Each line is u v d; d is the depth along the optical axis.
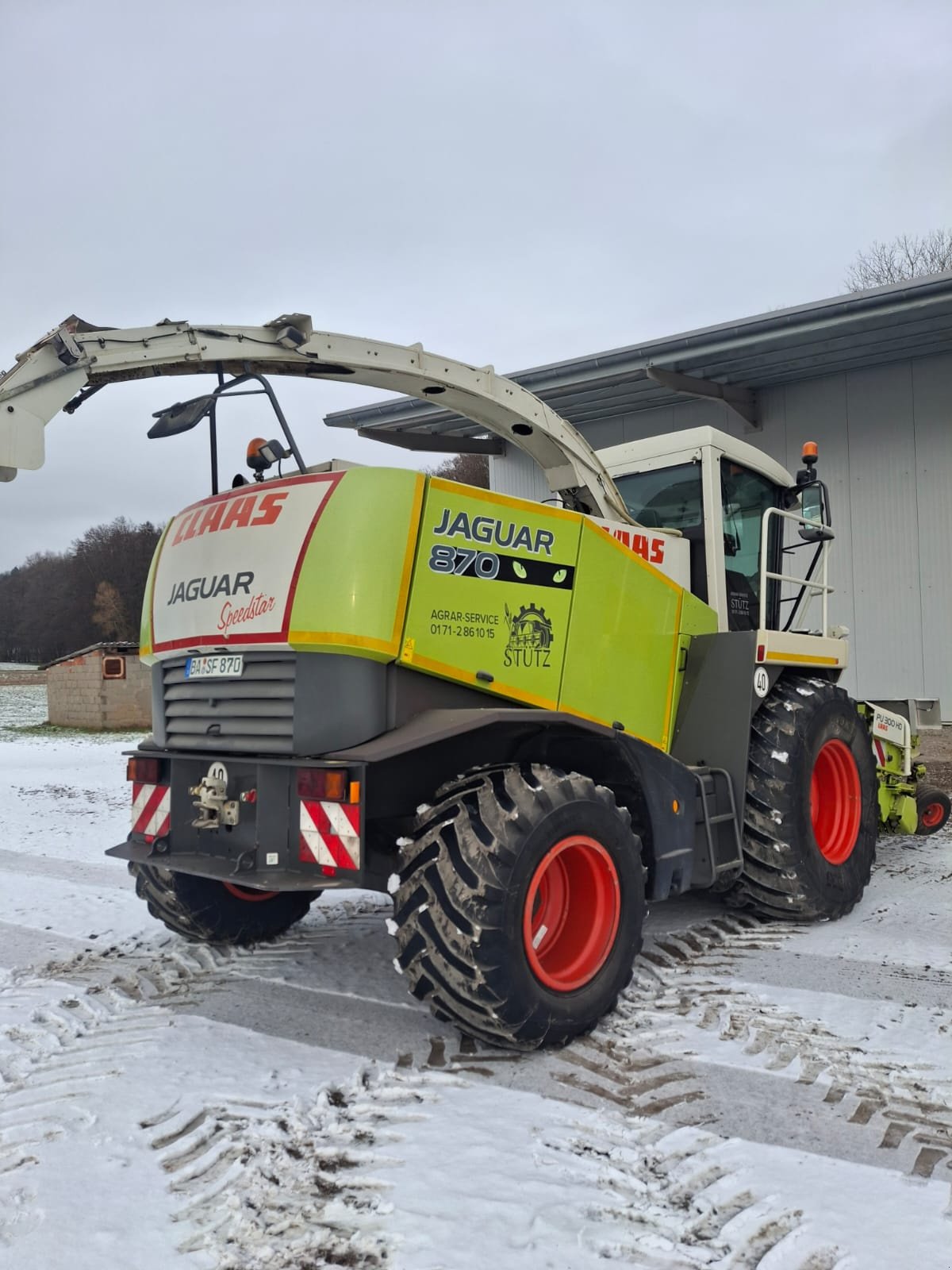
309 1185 2.15
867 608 11.04
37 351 3.11
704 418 12.19
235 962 3.90
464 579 3.22
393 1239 1.94
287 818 3.08
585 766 3.56
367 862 3.34
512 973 2.76
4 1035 3.12
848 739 4.64
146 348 3.33
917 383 10.61
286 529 3.16
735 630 4.81
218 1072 2.79
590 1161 2.25
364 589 2.99
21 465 3.03
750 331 9.79
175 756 3.51
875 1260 1.87
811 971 3.67
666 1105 2.56
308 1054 2.93
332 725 3.03
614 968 3.11
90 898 5.11
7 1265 1.88
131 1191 2.15
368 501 3.05
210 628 3.32
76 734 16.30
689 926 4.31
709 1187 2.14
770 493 5.23
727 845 4.09
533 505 3.46
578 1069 2.81
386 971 3.78
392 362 3.86
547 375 11.09
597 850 3.10
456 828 2.84
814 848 4.28
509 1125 2.44
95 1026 3.21
